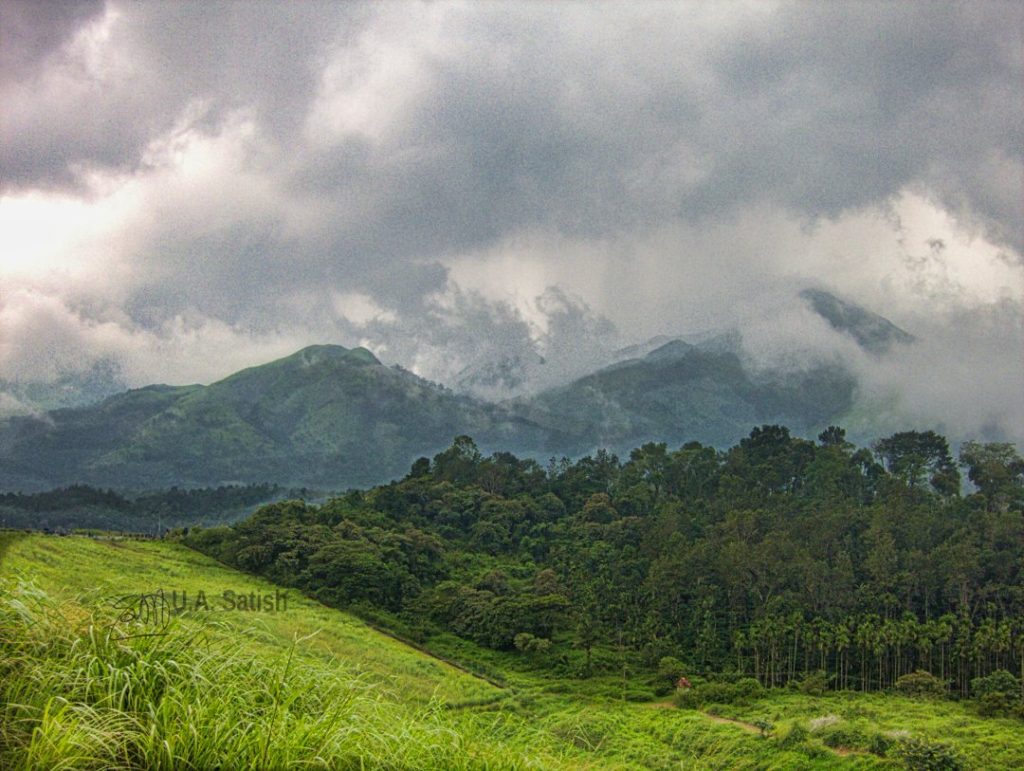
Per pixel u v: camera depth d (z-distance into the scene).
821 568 139.25
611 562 156.50
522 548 169.88
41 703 9.75
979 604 140.00
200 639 11.82
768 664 119.31
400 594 131.62
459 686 88.12
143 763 9.45
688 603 139.75
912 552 146.62
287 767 9.69
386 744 10.92
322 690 11.93
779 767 72.94
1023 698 101.56
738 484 191.62
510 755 12.51
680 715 89.50
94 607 11.89
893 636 116.88
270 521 153.25
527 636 115.75
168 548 137.50
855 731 79.69
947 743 78.06
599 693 100.94
